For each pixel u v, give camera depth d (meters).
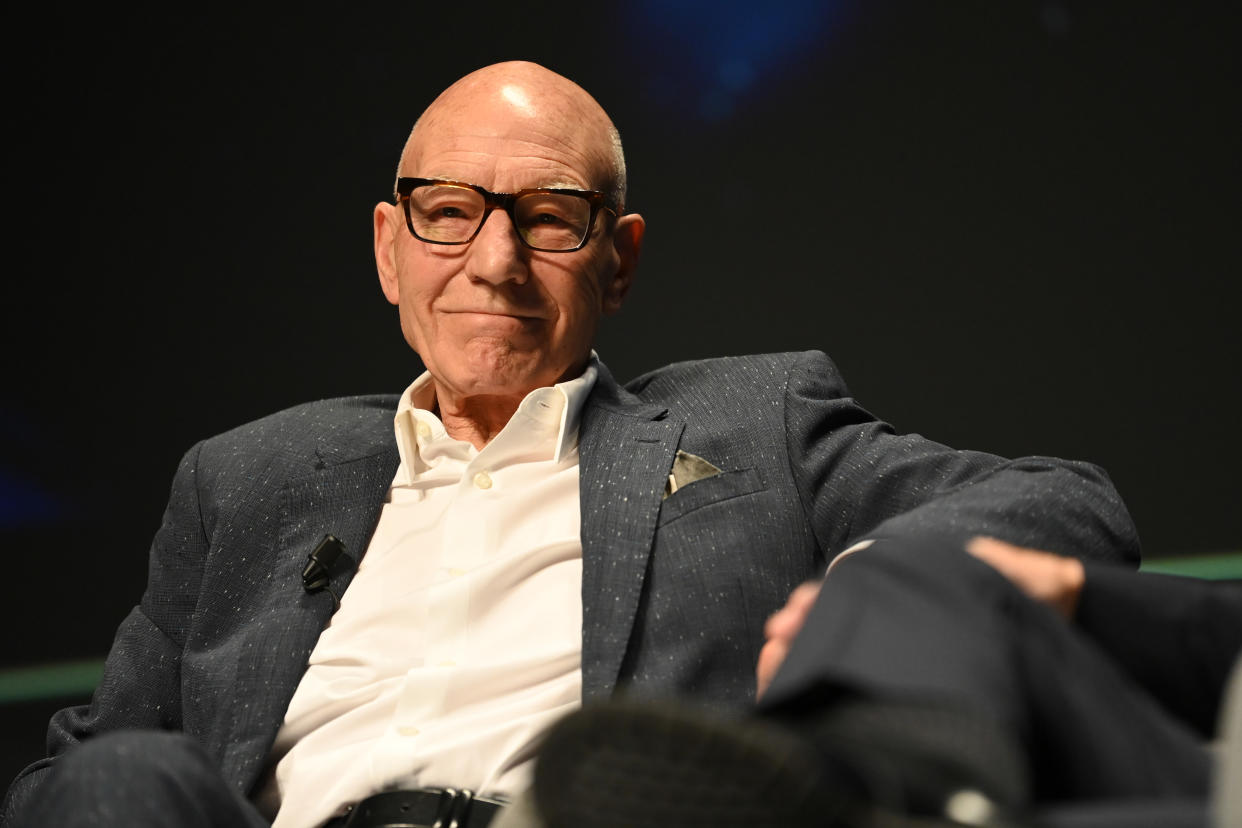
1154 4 12.87
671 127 13.44
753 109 13.39
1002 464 4.21
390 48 13.71
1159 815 2.00
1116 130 12.99
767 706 2.20
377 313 13.91
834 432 4.58
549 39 13.49
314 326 13.94
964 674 2.15
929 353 13.30
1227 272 12.84
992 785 1.87
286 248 13.94
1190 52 12.84
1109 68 12.98
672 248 13.49
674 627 4.04
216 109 13.90
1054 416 13.13
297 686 4.22
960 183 13.21
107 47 13.90
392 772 3.88
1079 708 2.31
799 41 13.30
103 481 13.86
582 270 4.69
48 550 13.65
